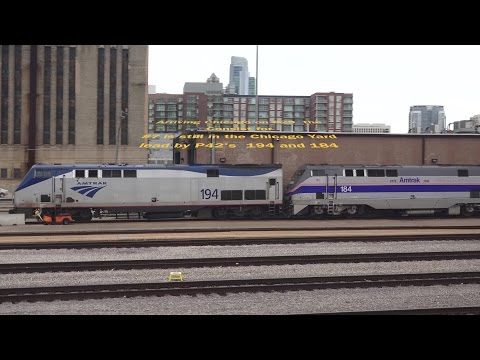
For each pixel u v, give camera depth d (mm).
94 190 29359
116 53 68125
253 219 31594
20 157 66000
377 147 36844
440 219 32125
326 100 138875
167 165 30531
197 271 15234
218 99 142625
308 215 32594
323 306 11414
